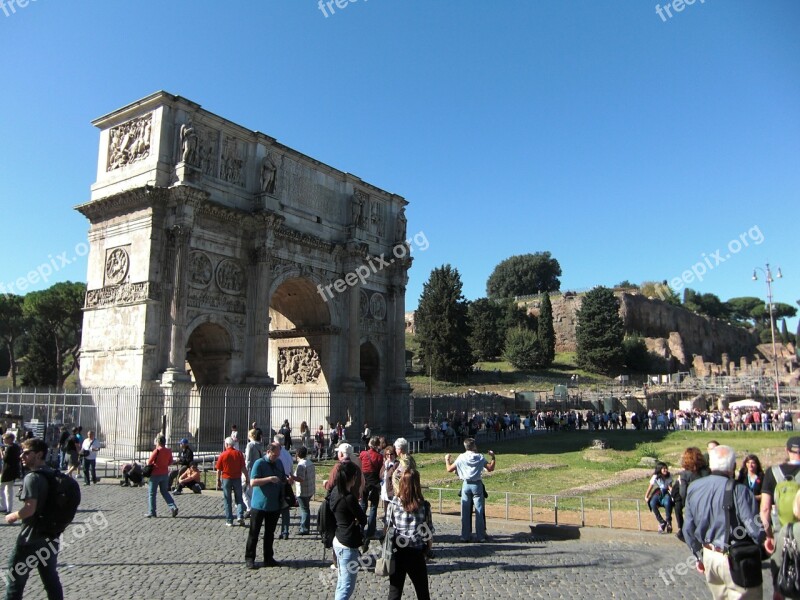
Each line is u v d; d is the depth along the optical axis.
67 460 31.70
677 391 101.38
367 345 58.72
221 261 44.03
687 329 157.00
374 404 58.41
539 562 14.98
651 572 14.09
